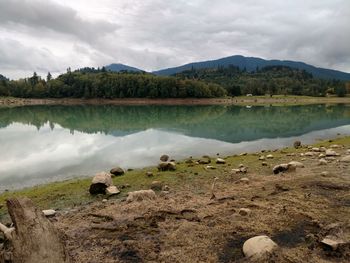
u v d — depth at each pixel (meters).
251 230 11.81
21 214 8.56
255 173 21.70
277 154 28.78
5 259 9.46
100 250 10.86
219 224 12.41
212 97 172.12
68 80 195.38
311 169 21.11
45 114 92.06
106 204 16.52
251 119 72.62
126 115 86.44
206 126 58.75
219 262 9.89
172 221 13.00
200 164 25.25
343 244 10.23
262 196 15.63
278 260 9.55
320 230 11.59
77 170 27.30
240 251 10.45
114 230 12.42
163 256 10.29
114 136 46.81
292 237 11.22
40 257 8.32
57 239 8.83
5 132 51.78
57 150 36.44
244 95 195.88
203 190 18.30
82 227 12.97
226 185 18.88
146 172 22.67
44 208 16.73
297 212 13.15
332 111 98.81
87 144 40.22
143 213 14.03
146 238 11.62
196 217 13.23
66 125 62.19
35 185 22.94
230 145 38.75
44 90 184.00
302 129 53.97
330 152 25.95
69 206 16.86
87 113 95.38
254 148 36.66
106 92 170.25
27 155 33.69
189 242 11.12
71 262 9.16
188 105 144.25
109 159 31.45
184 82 170.25
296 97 184.25
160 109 113.62
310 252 10.09
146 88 168.38
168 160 30.00
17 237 8.39
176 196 17.03
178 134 48.38
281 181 18.41
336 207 13.72
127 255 10.50
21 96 187.62
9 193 20.44
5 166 28.86
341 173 19.41
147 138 44.62
